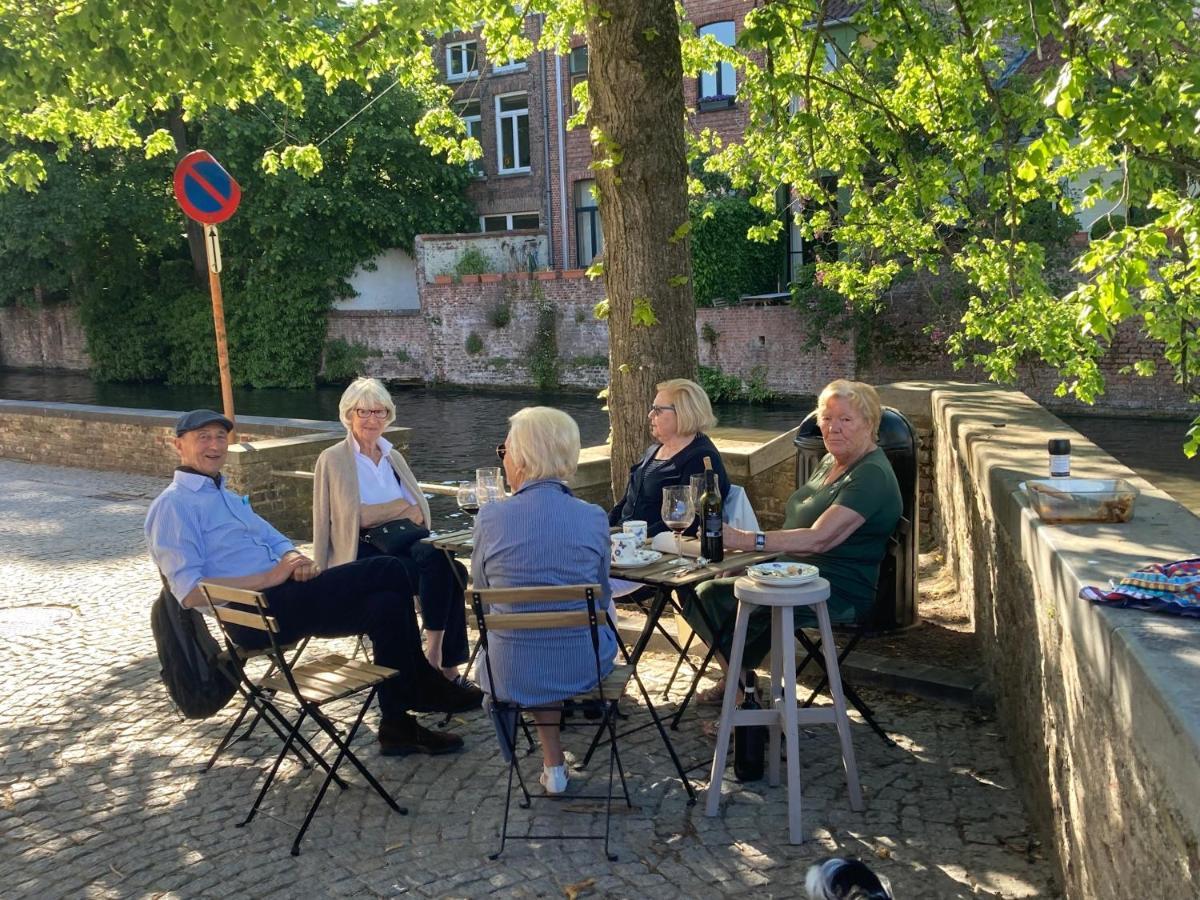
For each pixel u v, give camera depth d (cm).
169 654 442
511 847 381
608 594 418
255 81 985
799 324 2358
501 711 401
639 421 647
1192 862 191
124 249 3441
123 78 820
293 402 2877
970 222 1162
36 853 388
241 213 3117
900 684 521
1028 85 930
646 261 633
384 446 602
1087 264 505
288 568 465
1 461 1464
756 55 2564
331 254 3183
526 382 2869
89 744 489
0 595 771
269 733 496
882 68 1105
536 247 3184
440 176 3247
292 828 402
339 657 452
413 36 971
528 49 1078
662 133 623
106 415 1329
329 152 3109
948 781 423
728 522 527
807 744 463
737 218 2586
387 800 413
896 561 593
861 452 481
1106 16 534
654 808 407
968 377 2194
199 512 470
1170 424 1914
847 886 224
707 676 556
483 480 539
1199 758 183
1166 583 263
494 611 407
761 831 386
